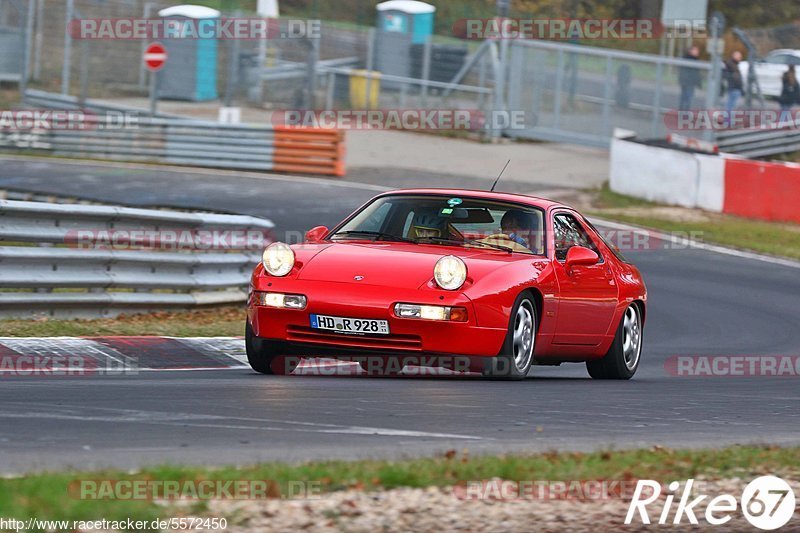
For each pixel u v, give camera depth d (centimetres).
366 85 10456
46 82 10481
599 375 3175
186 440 1777
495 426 2078
